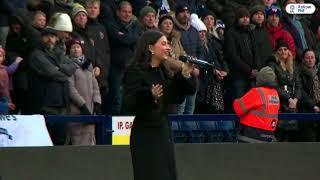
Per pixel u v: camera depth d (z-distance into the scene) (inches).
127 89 947.3
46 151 1274.6
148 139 951.0
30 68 1430.9
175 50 1615.4
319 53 1998.0
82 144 1398.9
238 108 1405.0
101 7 1633.9
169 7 1823.3
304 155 1373.0
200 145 1332.4
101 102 1609.3
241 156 1347.2
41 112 1427.2
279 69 1710.1
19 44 1473.9
